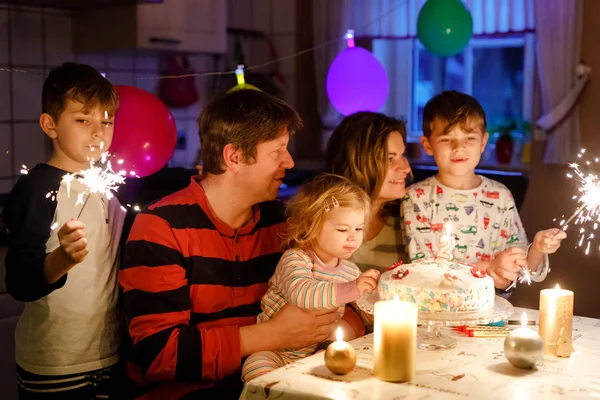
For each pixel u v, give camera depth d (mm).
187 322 1628
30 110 3102
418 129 4277
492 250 2074
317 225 1659
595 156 3623
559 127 3662
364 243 2096
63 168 1740
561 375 1321
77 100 1698
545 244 1762
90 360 1713
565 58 3607
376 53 4227
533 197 3791
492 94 4070
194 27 3326
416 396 1214
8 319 2459
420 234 2059
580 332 1609
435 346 1492
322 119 4273
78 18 3242
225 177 1706
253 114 1666
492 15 3816
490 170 3891
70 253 1398
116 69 3455
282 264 1681
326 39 4219
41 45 3133
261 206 1867
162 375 1560
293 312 1611
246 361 1585
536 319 1709
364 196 1678
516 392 1232
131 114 2100
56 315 1674
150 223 1641
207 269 1667
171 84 3676
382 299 1538
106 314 1731
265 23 4445
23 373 1728
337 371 1316
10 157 3045
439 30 3240
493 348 1496
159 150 2172
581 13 3561
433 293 1468
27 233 1602
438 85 4211
